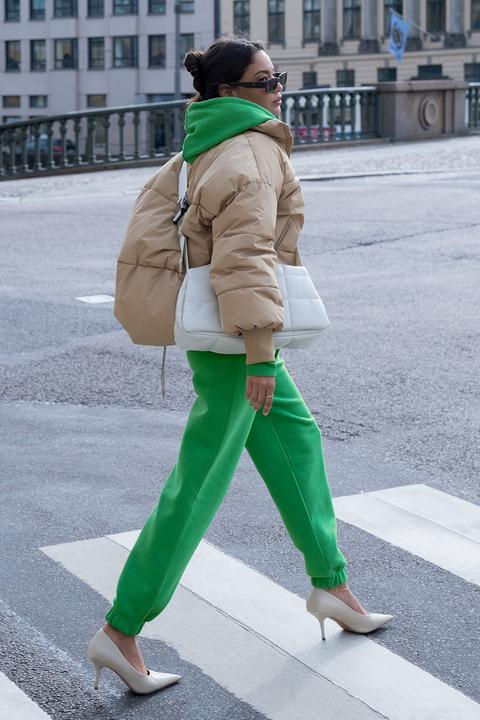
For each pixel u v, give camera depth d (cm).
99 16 10106
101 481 622
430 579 494
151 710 388
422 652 426
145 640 436
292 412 403
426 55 8788
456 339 939
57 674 414
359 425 721
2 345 946
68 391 810
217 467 383
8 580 496
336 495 600
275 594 477
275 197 365
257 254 356
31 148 6525
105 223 1653
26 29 10438
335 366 862
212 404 380
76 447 683
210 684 404
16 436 706
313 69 9181
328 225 1555
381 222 1574
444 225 1536
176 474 387
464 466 645
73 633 446
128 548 530
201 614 459
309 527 412
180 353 917
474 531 549
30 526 558
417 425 720
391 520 562
